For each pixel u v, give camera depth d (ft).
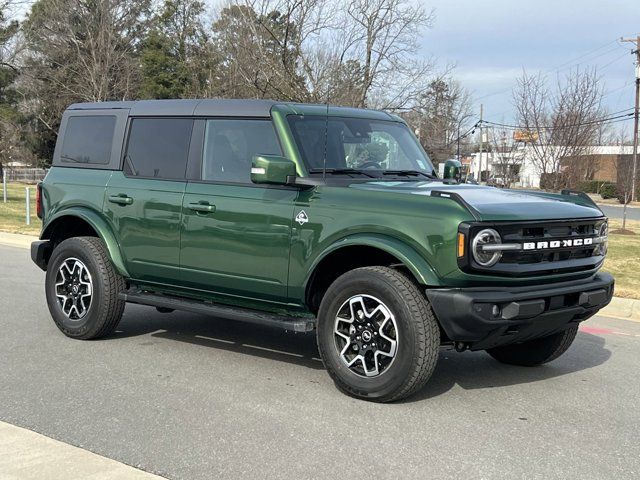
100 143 21.94
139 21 135.54
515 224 15.38
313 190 17.17
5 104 159.22
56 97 130.00
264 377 18.11
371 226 16.01
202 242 18.83
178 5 135.33
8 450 12.87
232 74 64.28
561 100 65.05
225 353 20.52
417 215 15.51
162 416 15.05
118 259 20.83
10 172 170.91
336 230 16.49
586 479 12.30
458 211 15.08
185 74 124.88
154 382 17.52
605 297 17.34
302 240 17.04
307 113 18.74
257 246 17.79
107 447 13.29
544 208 16.35
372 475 12.19
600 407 16.47
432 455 13.16
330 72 55.67
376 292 15.71
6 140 132.57
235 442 13.62
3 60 125.29
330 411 15.52
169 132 20.33
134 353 20.33
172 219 19.43
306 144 18.04
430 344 15.30
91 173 21.81
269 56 54.44
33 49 125.08
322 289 17.88
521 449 13.62
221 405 15.83
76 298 21.65
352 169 18.45
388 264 17.24
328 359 16.60
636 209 139.23
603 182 189.37
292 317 17.97
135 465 12.50
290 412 15.40
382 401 16.05
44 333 22.61
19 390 16.70
